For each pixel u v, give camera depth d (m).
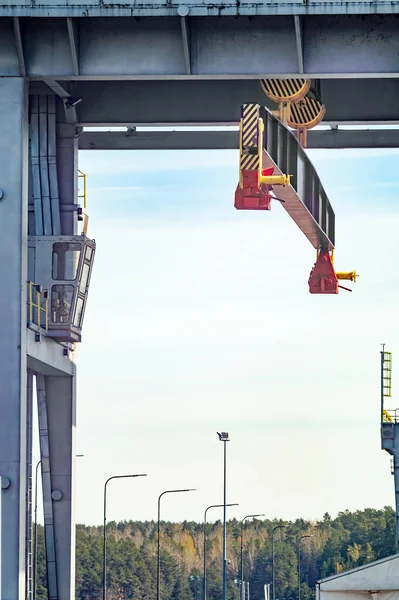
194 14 55.72
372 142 70.19
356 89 65.94
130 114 66.31
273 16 57.22
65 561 68.88
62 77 57.81
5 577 55.28
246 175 53.19
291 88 61.16
